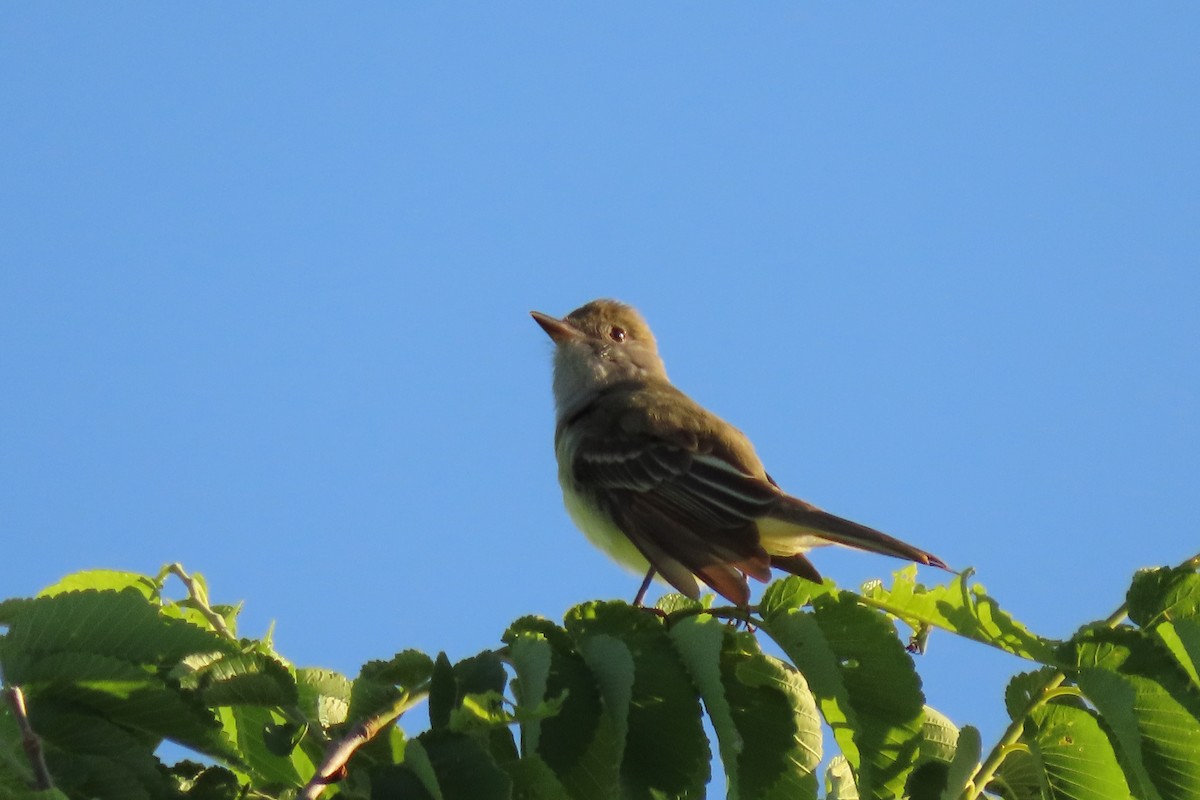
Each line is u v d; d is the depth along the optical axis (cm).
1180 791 529
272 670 550
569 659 555
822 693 564
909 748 561
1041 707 579
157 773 504
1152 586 581
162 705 528
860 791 557
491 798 485
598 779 533
